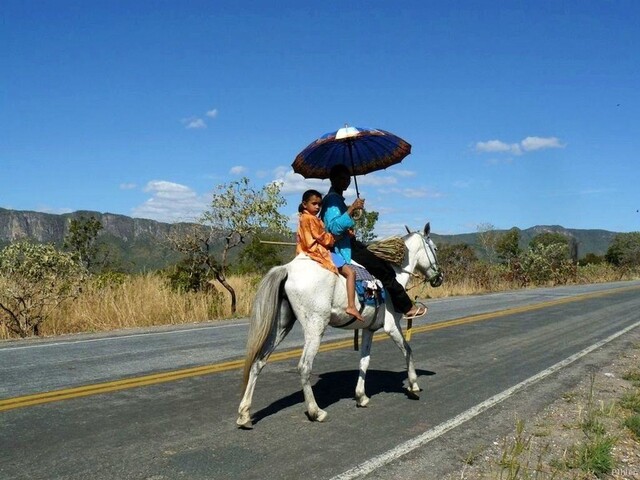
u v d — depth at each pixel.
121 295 15.46
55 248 14.69
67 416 6.57
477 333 14.32
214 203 16.84
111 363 9.48
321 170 8.47
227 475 5.12
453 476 5.29
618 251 65.25
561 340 13.49
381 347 11.91
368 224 25.28
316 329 6.70
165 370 9.02
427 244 8.52
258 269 31.14
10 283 12.94
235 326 14.45
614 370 10.16
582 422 6.96
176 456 5.52
